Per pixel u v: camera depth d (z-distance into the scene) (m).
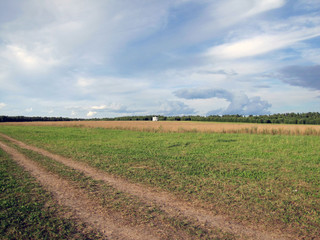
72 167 11.26
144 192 7.51
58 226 5.04
